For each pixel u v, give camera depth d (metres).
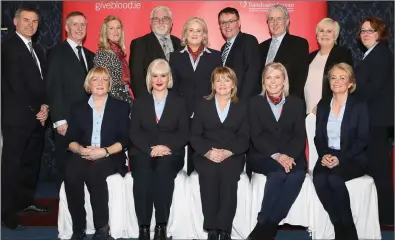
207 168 4.44
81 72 5.02
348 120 4.56
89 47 5.99
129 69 5.27
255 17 5.96
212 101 4.62
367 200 4.50
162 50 5.21
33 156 5.23
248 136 4.57
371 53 4.96
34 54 5.13
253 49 5.10
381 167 5.02
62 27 6.00
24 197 5.22
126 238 4.62
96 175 4.45
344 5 6.55
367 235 4.51
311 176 4.63
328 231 4.54
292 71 5.12
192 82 4.95
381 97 4.96
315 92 5.18
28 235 4.75
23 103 5.02
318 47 5.92
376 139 5.00
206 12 5.96
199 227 4.55
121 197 4.58
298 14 5.93
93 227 4.68
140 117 4.61
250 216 4.55
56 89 4.97
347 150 4.54
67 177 4.46
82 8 5.97
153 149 4.45
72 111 4.64
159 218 4.40
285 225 5.00
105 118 4.61
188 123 4.66
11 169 5.04
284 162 4.44
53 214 5.18
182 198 4.57
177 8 5.96
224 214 4.35
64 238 4.60
